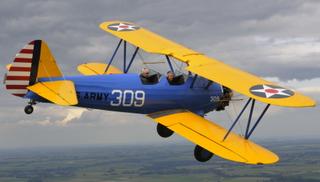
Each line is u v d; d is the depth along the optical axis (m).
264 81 13.59
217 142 12.66
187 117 14.55
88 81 14.46
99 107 14.80
